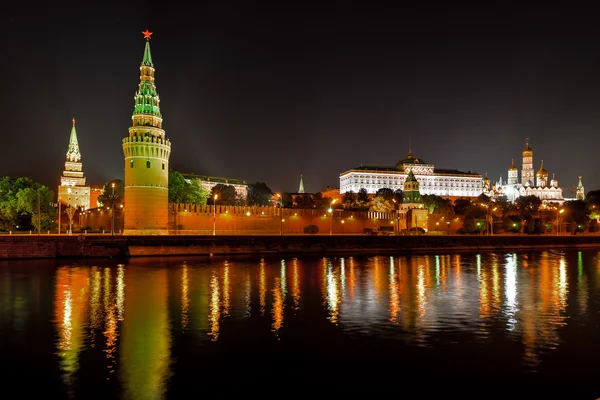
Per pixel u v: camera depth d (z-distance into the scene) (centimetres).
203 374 2484
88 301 4275
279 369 2559
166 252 8738
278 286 5238
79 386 2322
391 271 6838
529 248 12588
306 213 14412
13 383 2352
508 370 2552
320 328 3362
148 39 10575
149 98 10288
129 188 9944
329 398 2216
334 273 6506
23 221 11400
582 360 2705
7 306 4041
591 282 5750
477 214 17612
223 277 5944
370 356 2764
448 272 6769
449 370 2550
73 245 8125
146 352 2812
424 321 3591
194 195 13550
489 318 3703
